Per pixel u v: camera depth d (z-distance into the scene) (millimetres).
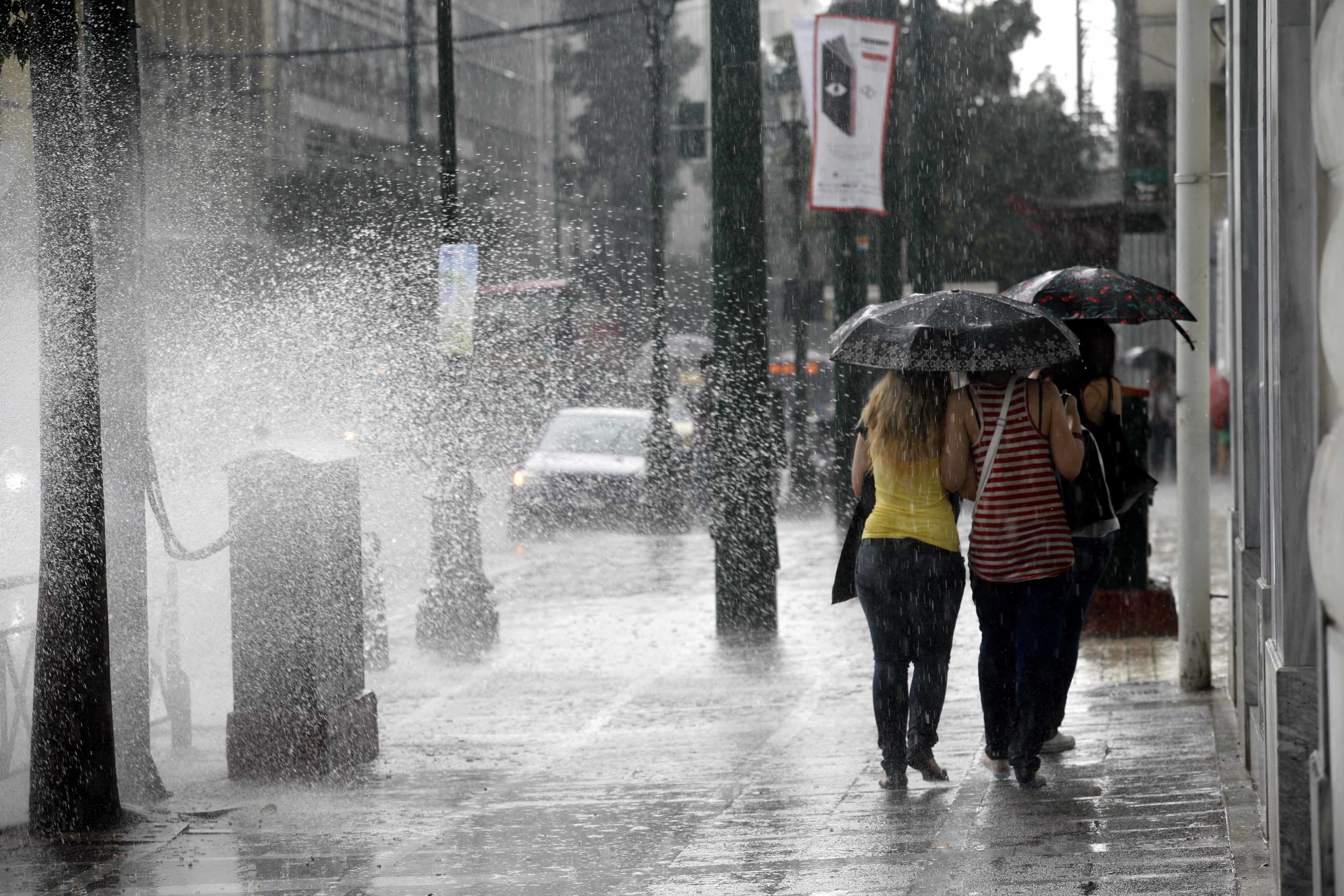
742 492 31750
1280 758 12195
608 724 22891
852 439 49031
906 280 56844
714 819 16078
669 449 55938
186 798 18672
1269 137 13961
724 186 32219
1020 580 16375
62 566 17109
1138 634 27891
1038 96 72812
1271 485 13984
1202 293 22094
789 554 47125
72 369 17141
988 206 72688
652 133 65812
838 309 49906
